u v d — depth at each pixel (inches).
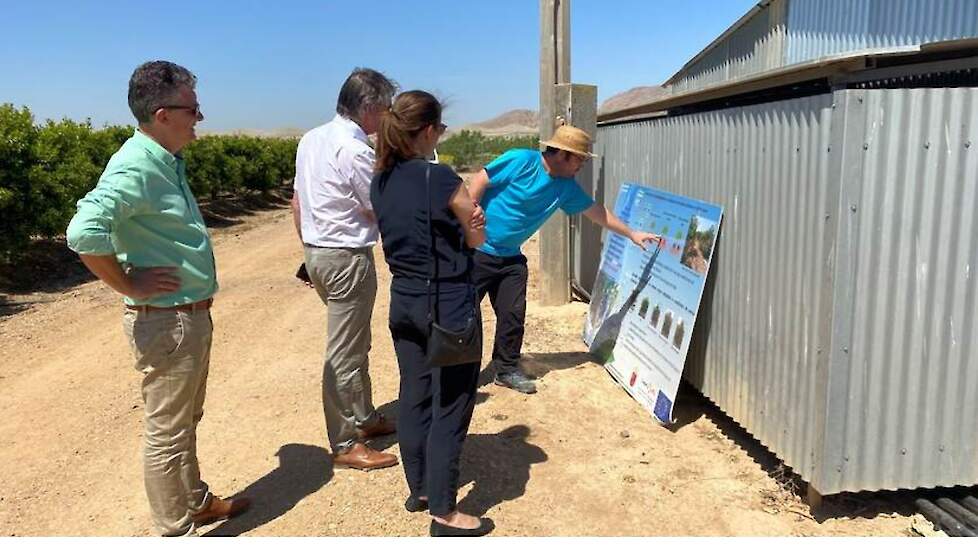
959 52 119.7
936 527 125.7
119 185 104.7
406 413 130.8
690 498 139.9
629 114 240.5
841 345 121.7
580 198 180.7
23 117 404.8
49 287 395.2
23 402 207.8
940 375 125.2
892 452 127.1
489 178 175.0
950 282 122.0
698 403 188.1
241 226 687.1
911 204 118.5
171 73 110.4
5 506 148.4
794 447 135.1
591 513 135.4
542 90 261.4
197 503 130.6
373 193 121.7
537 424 173.3
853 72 118.2
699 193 173.5
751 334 150.2
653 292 191.5
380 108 140.4
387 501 140.6
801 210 129.3
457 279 116.6
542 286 284.0
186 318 116.3
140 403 202.8
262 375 219.9
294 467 157.4
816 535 125.8
